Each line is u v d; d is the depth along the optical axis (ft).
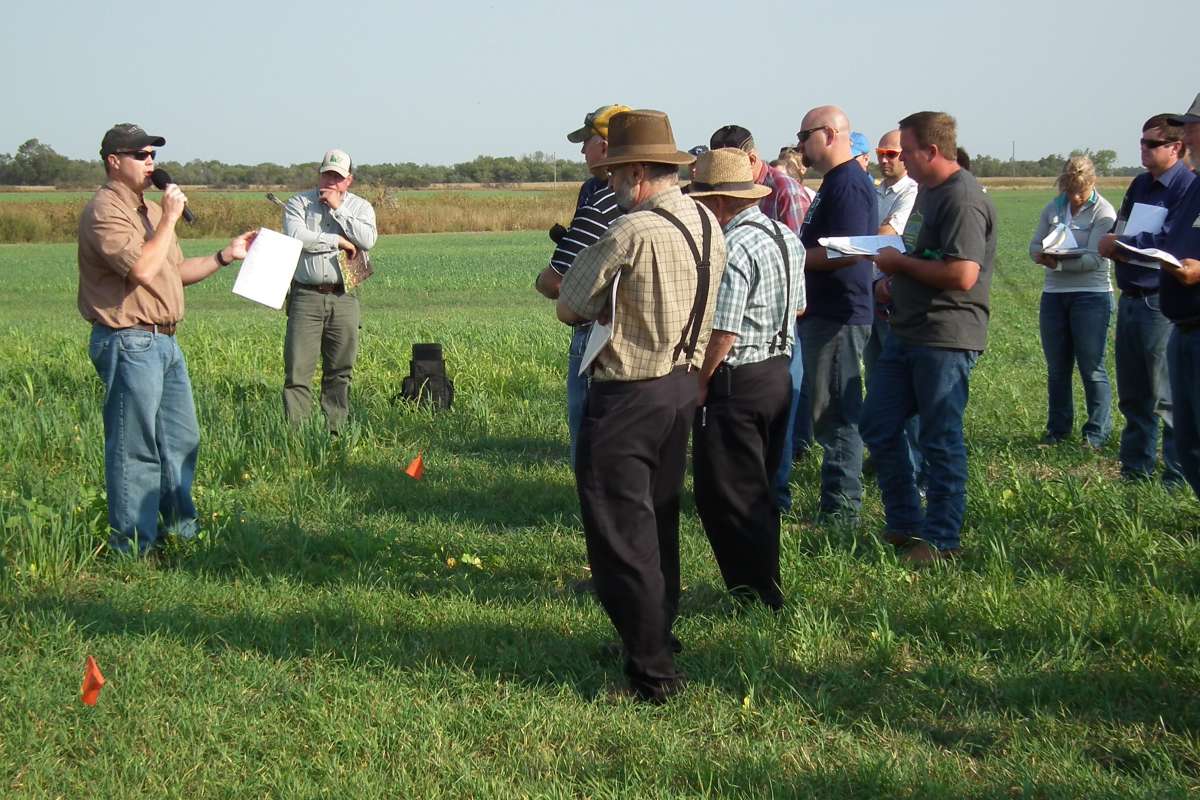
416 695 12.96
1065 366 26.84
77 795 10.84
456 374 35.50
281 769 11.32
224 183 404.16
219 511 19.53
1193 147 16.62
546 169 468.75
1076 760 11.29
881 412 18.40
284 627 14.87
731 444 15.05
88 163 396.57
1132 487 21.30
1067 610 14.96
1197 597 15.33
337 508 21.01
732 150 15.38
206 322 57.47
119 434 17.56
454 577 17.21
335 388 28.71
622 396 12.61
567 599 16.31
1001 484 21.80
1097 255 25.81
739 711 12.57
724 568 15.69
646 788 10.91
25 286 91.45
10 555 17.26
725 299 14.44
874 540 17.67
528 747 11.78
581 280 12.46
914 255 17.79
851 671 13.61
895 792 10.83
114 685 13.08
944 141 17.22
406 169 457.27
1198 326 16.66
